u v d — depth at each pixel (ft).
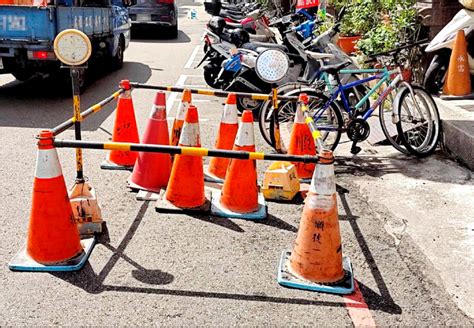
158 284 11.69
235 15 52.42
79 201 13.69
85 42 13.87
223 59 30.63
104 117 26.25
